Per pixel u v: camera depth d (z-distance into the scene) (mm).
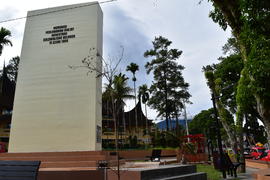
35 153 12719
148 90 45031
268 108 5027
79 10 15789
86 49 14938
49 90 14703
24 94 14891
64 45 15312
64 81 14680
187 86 43625
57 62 15086
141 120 48531
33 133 14109
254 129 33781
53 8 16172
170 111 43125
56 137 13828
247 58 5012
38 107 14523
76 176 7812
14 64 44188
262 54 4676
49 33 15742
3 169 4258
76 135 13680
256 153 25781
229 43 24047
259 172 8750
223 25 6984
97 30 15289
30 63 15391
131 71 45750
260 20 4707
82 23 15492
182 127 46688
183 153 20266
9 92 38750
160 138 34219
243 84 7547
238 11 5438
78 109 14078
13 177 4094
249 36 4918
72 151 13039
